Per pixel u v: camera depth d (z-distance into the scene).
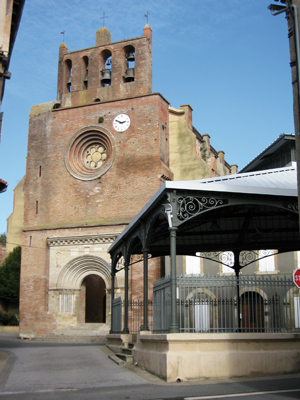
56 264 37.69
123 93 39.28
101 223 36.75
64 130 39.81
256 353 14.69
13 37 21.28
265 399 10.80
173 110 42.19
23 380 15.39
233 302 15.66
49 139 40.12
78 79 41.06
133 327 34.03
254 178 16.75
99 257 36.56
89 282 45.19
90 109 39.41
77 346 28.31
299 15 12.02
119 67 39.94
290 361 14.98
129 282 35.06
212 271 34.84
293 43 12.55
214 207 15.02
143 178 36.69
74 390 13.45
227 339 14.51
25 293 38.00
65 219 38.09
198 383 13.59
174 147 41.81
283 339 15.00
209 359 14.30
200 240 23.44
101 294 45.34
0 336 42.09
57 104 40.97
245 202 15.07
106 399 11.72
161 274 35.00
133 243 22.81
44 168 39.69
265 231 21.06
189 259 35.44
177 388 12.87
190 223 20.14
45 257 38.06
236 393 11.77
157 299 17.36
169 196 14.95
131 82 39.28
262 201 15.12
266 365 14.71
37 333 37.03
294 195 14.95
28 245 38.75
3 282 53.31
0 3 19.44
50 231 38.31
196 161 41.00
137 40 39.88
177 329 14.58
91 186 37.88
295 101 12.19
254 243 22.86
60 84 41.75
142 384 13.98
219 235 22.92
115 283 35.75
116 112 38.53
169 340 14.16
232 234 22.73
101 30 42.03
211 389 12.49
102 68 41.22
